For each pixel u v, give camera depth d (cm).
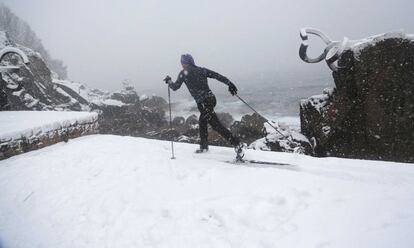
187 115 3269
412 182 314
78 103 2394
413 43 645
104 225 278
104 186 361
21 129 523
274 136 834
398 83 658
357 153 717
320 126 757
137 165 424
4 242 269
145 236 251
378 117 677
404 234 204
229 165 400
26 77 1869
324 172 361
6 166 457
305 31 762
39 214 313
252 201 275
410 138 657
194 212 274
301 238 218
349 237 211
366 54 672
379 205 249
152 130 2192
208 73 441
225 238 234
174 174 377
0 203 344
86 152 512
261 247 217
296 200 270
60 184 379
